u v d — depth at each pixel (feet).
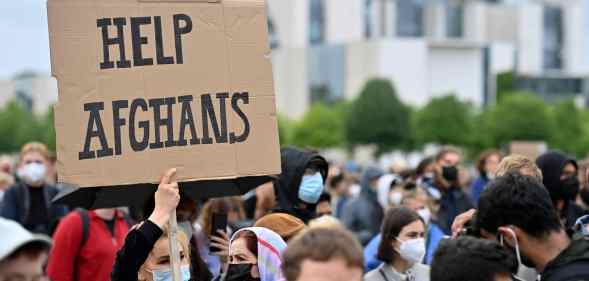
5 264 19.03
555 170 40.29
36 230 58.29
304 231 19.65
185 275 31.53
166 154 29.48
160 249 30.99
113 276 29.22
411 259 39.73
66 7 29.07
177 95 29.71
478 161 67.87
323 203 46.34
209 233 45.60
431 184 60.64
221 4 30.09
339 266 18.67
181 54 29.78
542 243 24.43
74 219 42.34
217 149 29.81
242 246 32.91
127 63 29.43
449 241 22.49
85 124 29.07
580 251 23.81
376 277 40.42
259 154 30.12
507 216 24.59
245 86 30.14
